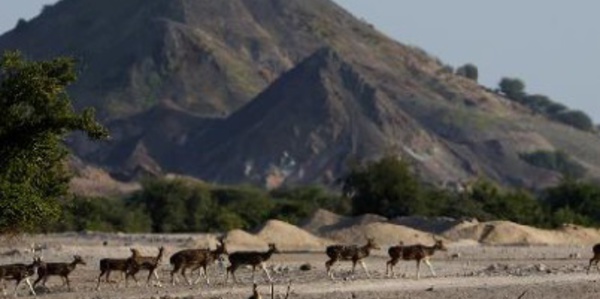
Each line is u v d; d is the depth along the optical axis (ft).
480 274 556.10
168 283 496.23
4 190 416.87
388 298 430.61
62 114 426.51
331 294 442.91
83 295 447.42
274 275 540.52
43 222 451.12
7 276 453.58
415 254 535.60
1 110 420.77
